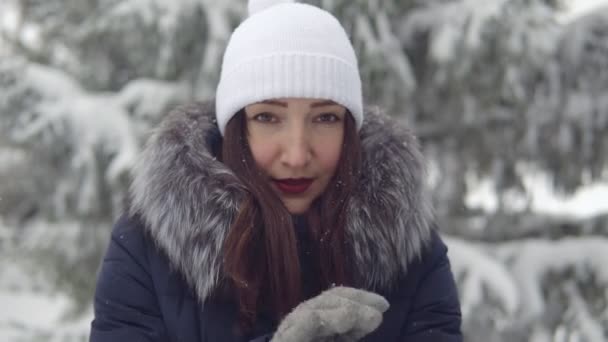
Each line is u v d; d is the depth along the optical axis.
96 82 3.61
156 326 1.03
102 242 3.25
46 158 3.07
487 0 2.82
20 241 3.56
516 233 3.47
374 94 2.90
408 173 1.09
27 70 3.05
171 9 2.84
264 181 1.02
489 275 2.91
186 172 1.02
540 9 2.83
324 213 1.05
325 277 1.05
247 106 1.05
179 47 2.96
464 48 2.80
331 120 1.07
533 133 3.20
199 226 1.00
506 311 2.88
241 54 1.08
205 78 2.97
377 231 1.04
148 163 1.07
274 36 1.06
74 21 3.65
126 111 3.07
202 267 0.99
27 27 3.93
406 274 1.10
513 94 2.85
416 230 1.08
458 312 1.13
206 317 1.02
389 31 2.89
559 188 3.40
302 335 0.85
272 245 1.00
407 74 2.88
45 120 2.90
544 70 3.11
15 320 3.70
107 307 1.04
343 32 1.14
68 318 3.62
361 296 0.88
